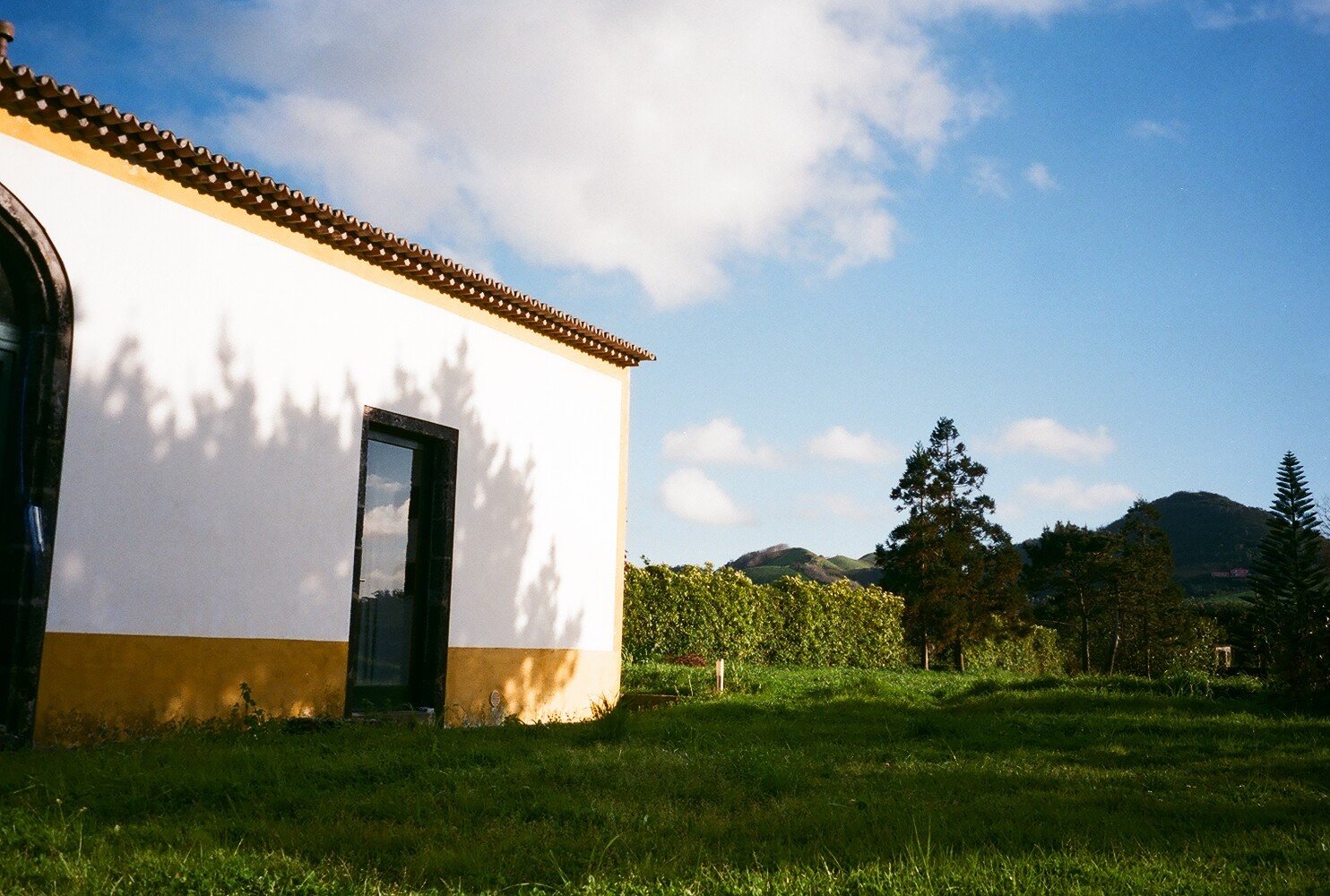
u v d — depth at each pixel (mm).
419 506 13656
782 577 32594
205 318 10750
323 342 12102
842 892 4383
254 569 11102
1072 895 4383
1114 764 9375
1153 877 4770
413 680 13406
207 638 10562
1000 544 45875
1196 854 5352
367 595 12789
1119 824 6129
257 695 11031
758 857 5059
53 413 9273
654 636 26812
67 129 9461
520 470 15102
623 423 17547
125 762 7117
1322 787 8062
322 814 5855
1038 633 47469
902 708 15312
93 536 9586
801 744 10445
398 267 13016
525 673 14969
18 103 9031
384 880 4613
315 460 11922
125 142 9773
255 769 7102
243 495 11039
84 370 9594
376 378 12789
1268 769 9031
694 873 4719
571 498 16156
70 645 9344
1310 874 4926
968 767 8867
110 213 9891
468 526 14109
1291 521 15594
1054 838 5695
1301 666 14422
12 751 8508
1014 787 7805
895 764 8922
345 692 12078
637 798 6660
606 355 16953
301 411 11781
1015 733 11766
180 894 4125
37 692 9047
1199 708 14531
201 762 7273
